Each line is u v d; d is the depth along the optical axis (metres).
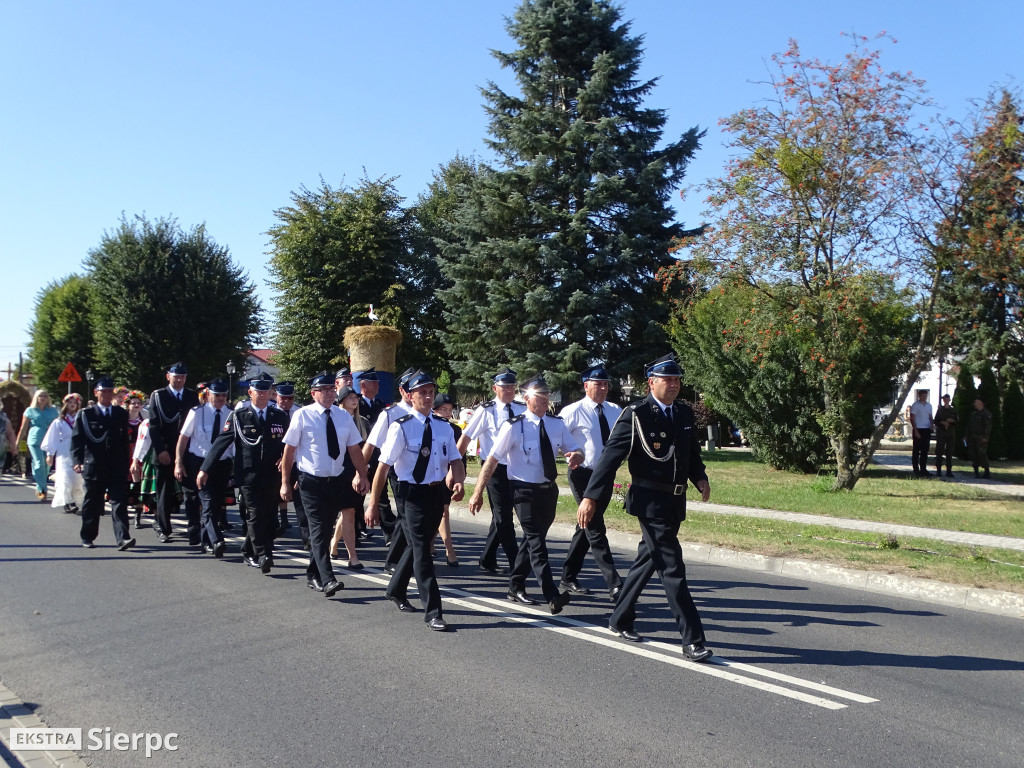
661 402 6.10
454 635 6.50
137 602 7.46
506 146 28.86
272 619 6.91
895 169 13.65
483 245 28.25
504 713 4.84
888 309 17.53
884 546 9.96
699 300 20.05
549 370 26.52
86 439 9.95
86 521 10.12
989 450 25.34
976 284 14.34
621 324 26.77
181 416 10.57
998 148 13.31
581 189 27.25
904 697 5.22
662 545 5.97
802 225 14.50
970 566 8.84
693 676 5.57
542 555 7.26
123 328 41.19
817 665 5.85
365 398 10.61
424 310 39.78
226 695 5.12
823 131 13.95
